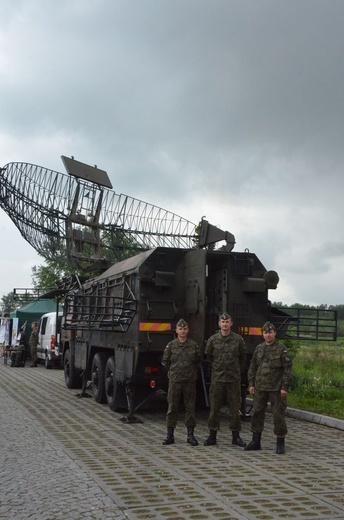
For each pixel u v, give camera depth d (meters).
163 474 6.80
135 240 20.70
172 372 8.97
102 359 13.53
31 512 5.34
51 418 11.19
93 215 20.09
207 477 6.68
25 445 8.45
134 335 11.05
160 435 9.67
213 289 11.92
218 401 8.89
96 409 12.60
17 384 18.06
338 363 23.14
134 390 11.11
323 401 12.88
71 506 5.52
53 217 19.50
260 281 11.27
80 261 19.31
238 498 5.83
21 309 31.12
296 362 22.44
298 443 9.02
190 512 5.38
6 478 6.54
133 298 11.30
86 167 20.25
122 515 5.28
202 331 10.72
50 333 25.22
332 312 11.92
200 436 9.68
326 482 6.51
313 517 5.25
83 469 6.99
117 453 8.04
